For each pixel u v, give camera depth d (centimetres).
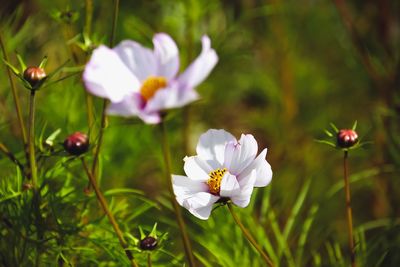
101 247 88
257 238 96
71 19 90
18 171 87
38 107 105
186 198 77
